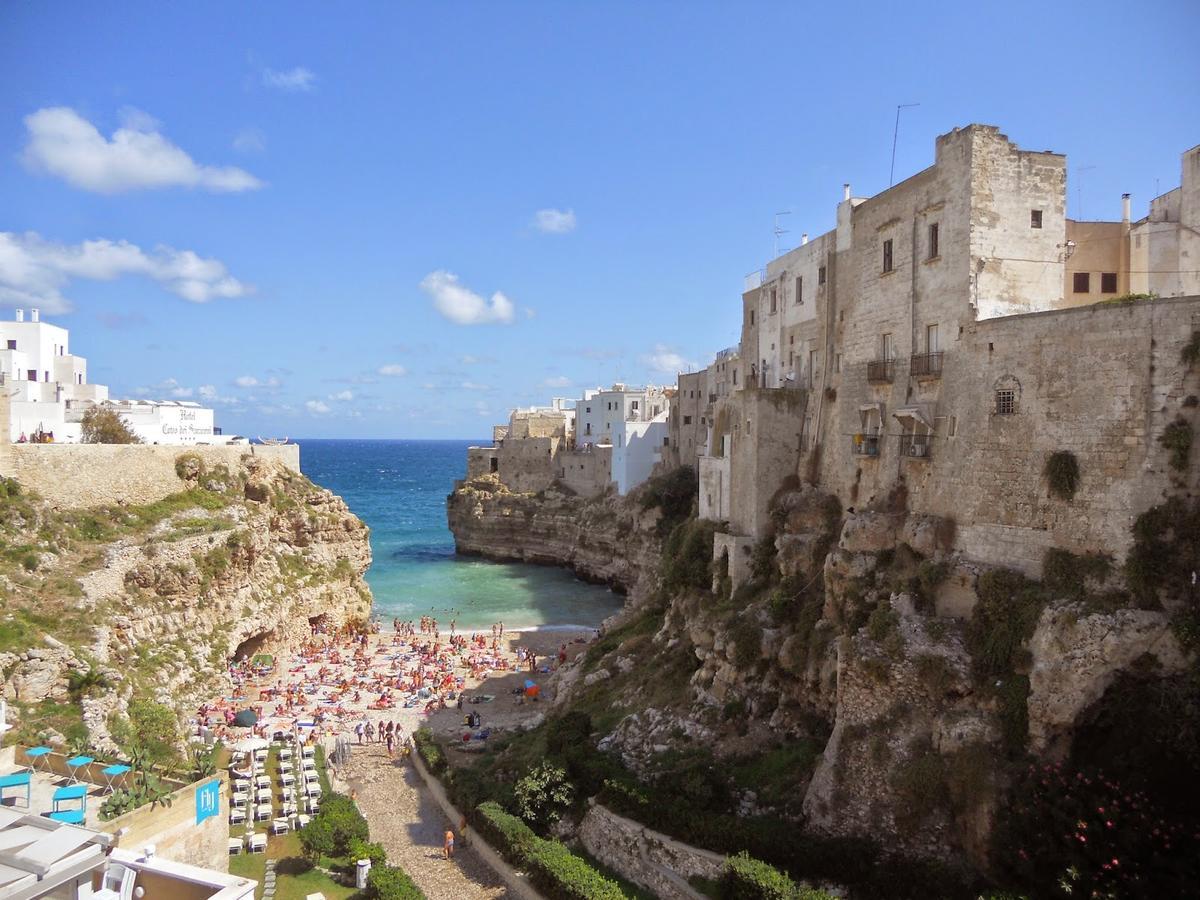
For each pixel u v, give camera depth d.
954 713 25.14
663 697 40.19
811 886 24.14
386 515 189.62
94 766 28.86
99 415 71.31
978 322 30.14
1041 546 26.36
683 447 93.50
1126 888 19.59
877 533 32.84
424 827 37.50
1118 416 24.50
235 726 49.69
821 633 33.47
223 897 19.12
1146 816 20.38
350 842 32.88
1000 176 31.33
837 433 40.62
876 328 37.50
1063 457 25.88
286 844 34.03
